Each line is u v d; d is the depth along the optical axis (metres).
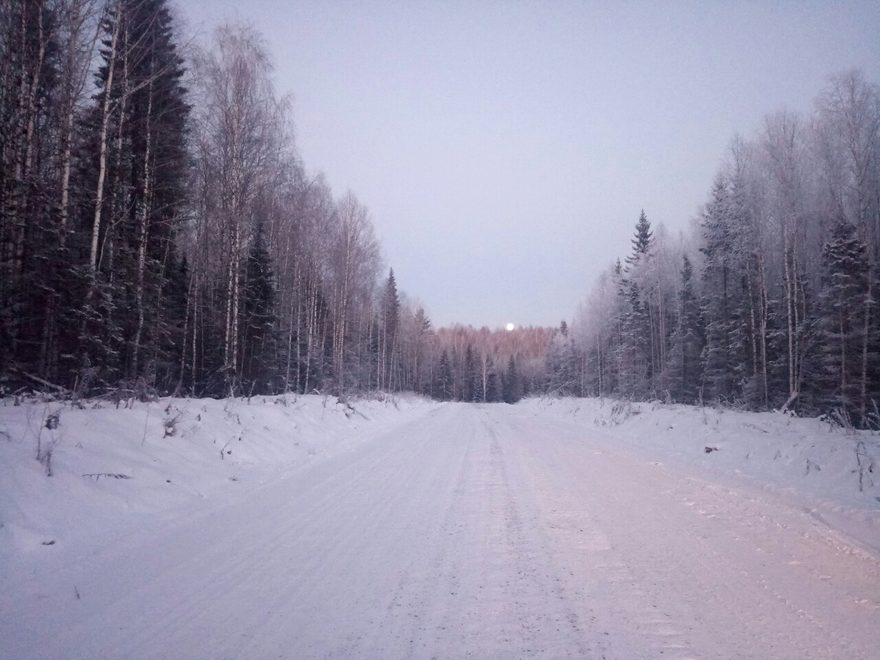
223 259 21.73
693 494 8.48
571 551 5.69
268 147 21.06
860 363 23.97
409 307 82.31
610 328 57.25
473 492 8.60
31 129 13.71
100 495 6.73
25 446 6.81
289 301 33.47
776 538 6.16
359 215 37.38
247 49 20.25
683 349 42.47
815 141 27.98
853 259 24.14
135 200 18.83
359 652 3.59
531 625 3.99
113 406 9.95
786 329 31.28
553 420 28.08
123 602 4.37
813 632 3.86
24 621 4.02
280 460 11.33
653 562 5.36
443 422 25.39
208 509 7.29
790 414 15.95
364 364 48.03
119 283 16.31
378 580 4.88
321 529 6.48
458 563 5.32
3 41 13.28
